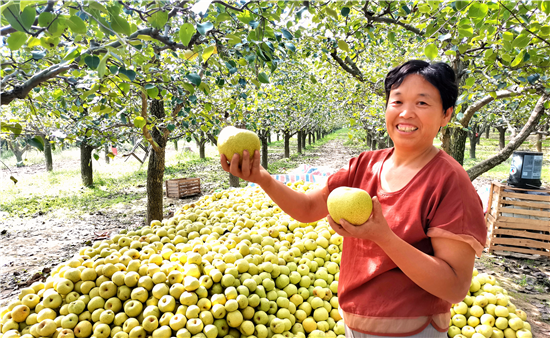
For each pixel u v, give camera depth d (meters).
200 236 3.52
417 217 1.33
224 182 14.48
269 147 34.91
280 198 1.64
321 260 3.34
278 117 15.04
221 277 2.68
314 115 19.62
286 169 17.47
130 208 10.52
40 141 2.04
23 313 2.40
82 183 14.41
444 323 1.41
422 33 4.14
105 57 1.53
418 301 1.37
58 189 13.58
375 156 1.72
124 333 2.29
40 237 7.82
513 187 5.82
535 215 5.65
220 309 2.44
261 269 2.90
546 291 4.61
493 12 2.73
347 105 8.54
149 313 2.38
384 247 1.17
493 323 3.12
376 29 5.42
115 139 5.70
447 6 2.92
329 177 1.83
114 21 1.50
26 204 11.06
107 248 3.14
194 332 2.32
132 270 2.66
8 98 1.86
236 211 4.39
